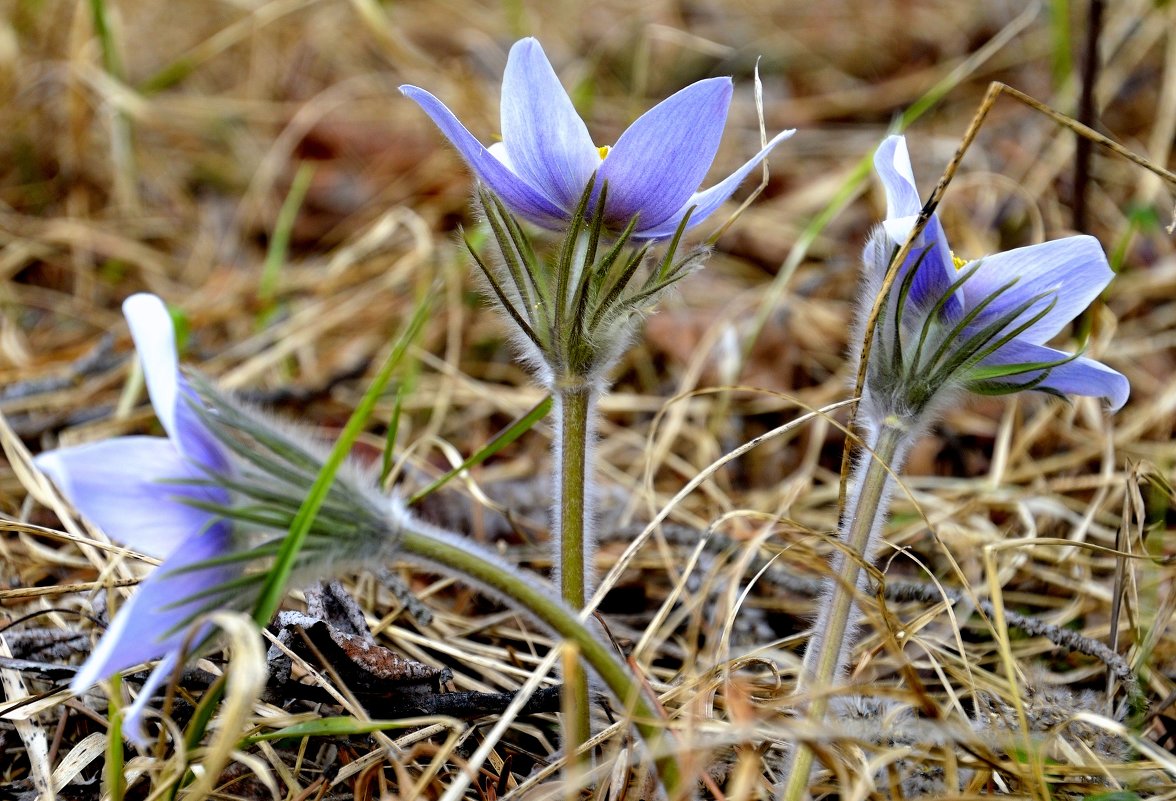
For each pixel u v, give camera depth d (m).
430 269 0.72
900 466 0.48
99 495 0.44
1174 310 0.70
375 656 0.50
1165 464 0.61
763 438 0.50
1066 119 0.49
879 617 0.53
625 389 0.69
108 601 0.52
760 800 0.48
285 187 0.89
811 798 0.49
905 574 0.58
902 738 0.49
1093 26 0.63
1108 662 0.52
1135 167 0.78
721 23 1.13
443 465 0.63
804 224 0.82
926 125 0.93
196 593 0.44
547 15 1.13
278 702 0.50
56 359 0.67
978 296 0.47
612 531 0.59
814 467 0.62
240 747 0.48
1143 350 0.65
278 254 0.73
